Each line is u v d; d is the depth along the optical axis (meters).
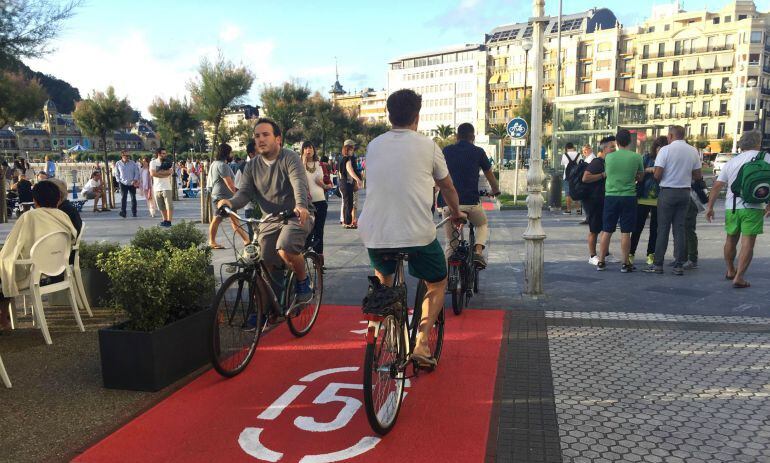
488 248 9.80
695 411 3.47
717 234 10.95
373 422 3.04
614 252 9.23
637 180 7.44
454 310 5.55
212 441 3.15
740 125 77.00
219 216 4.70
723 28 78.00
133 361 3.84
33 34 6.87
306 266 5.04
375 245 3.43
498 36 110.19
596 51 89.44
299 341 4.90
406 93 3.50
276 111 38.09
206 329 4.32
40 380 4.09
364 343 4.83
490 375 4.07
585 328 5.16
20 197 15.31
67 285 5.21
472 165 5.66
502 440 3.13
